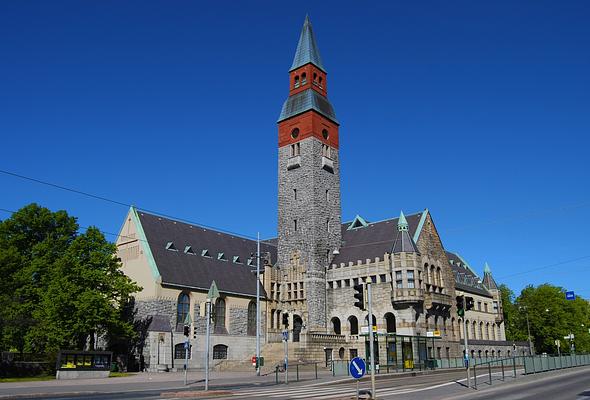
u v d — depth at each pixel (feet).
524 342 345.31
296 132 273.13
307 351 220.64
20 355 210.59
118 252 232.12
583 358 207.62
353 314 244.22
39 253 202.28
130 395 105.70
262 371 198.29
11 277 189.06
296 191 265.75
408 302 226.99
